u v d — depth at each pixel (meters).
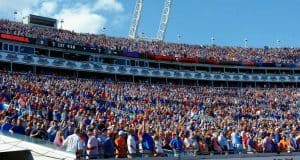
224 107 53.47
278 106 64.81
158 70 81.25
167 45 89.44
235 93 74.81
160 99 52.44
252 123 32.38
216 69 87.94
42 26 79.25
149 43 87.62
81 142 16.56
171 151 19.78
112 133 17.94
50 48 68.75
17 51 65.31
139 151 18.52
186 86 80.88
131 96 49.59
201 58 86.31
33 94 34.56
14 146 18.02
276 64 92.94
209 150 21.42
